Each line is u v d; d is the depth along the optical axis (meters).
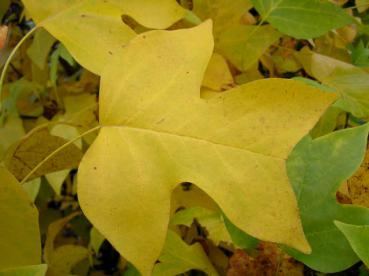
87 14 0.25
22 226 0.20
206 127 0.19
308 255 0.21
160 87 0.20
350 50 0.34
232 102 0.19
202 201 0.27
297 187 0.21
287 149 0.18
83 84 0.38
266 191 0.18
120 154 0.20
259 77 0.31
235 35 0.29
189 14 0.27
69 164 0.26
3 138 0.37
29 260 0.20
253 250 0.23
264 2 0.28
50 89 0.40
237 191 0.18
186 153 0.19
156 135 0.20
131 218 0.19
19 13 0.42
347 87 0.27
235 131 0.19
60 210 0.41
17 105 0.40
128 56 0.20
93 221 0.19
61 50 0.33
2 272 0.17
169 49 0.20
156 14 0.25
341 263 0.20
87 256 0.35
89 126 0.33
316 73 0.29
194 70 0.20
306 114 0.18
